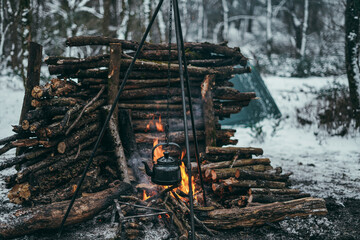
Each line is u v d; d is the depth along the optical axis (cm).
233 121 949
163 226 359
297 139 855
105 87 462
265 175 436
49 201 372
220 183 418
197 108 528
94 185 413
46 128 370
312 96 1235
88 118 432
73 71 448
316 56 1903
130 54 507
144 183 422
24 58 953
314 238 345
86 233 341
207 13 3142
